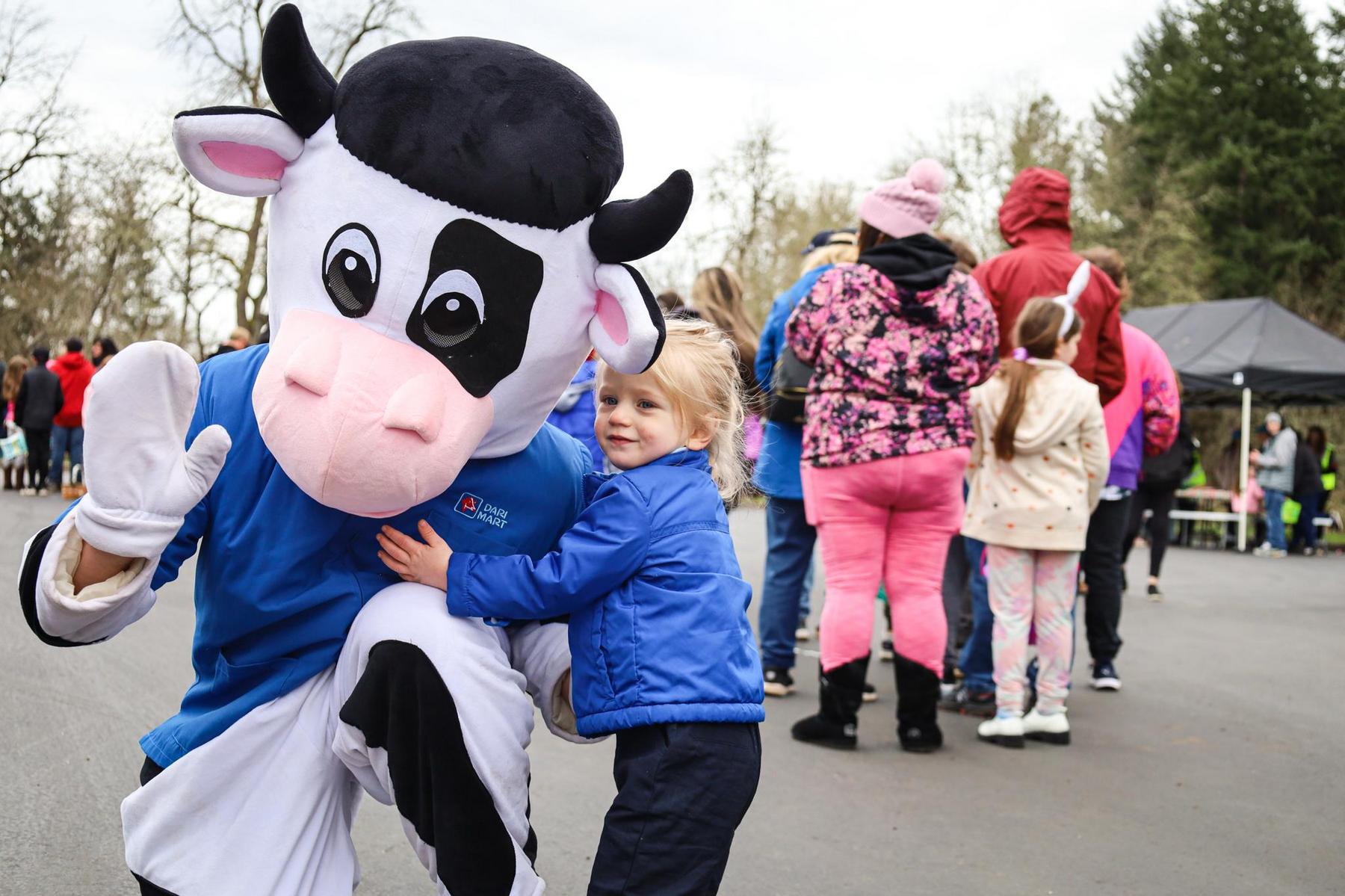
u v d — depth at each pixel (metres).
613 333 2.15
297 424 1.97
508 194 2.03
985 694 5.78
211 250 23.84
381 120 2.02
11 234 34.69
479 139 2.02
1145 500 11.20
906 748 4.97
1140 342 6.18
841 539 4.75
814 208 32.78
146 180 30.31
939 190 4.73
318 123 2.06
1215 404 20.70
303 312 2.06
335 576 2.23
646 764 2.38
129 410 1.94
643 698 2.39
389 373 2.00
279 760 2.21
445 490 2.14
